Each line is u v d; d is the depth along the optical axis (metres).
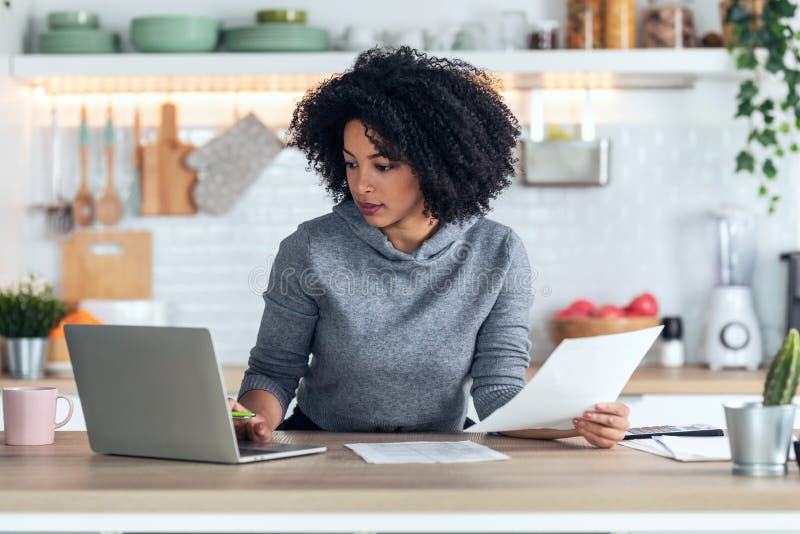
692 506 1.31
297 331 2.02
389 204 1.90
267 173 3.83
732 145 3.81
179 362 1.54
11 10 3.61
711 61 3.46
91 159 3.83
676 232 3.82
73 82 3.67
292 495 1.29
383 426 2.04
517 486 1.33
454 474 1.43
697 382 3.21
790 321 3.61
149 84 3.69
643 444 1.76
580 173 3.69
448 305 1.98
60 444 1.80
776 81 3.62
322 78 3.54
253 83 3.66
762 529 1.31
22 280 3.72
